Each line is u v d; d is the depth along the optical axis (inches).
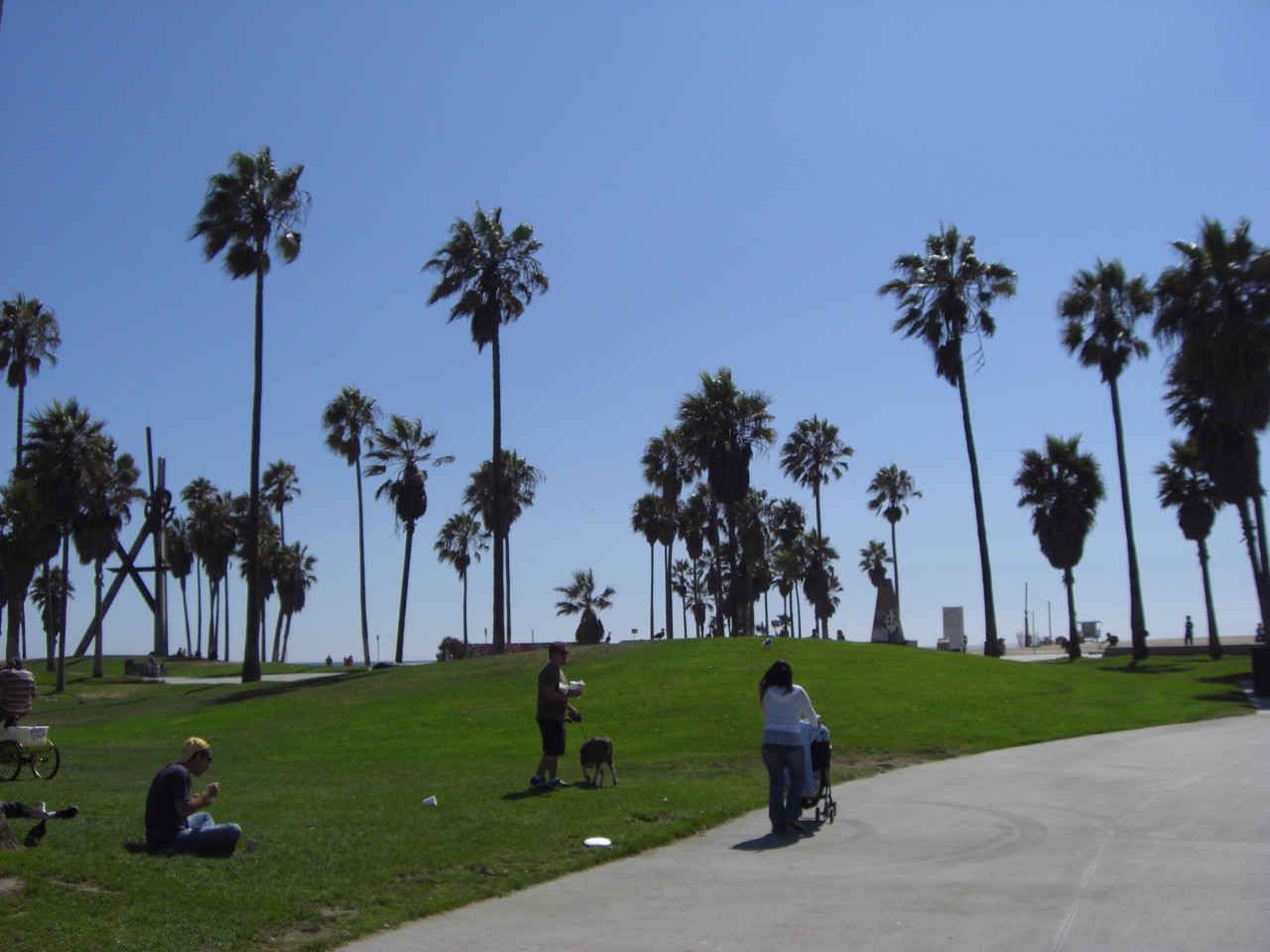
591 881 384.8
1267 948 279.9
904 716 905.5
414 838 426.9
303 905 339.6
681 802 524.7
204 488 3969.0
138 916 313.6
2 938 286.7
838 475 3144.7
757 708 958.4
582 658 1322.6
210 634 3932.1
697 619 4220.0
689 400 2096.5
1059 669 1330.0
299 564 3855.8
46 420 2086.6
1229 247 1494.8
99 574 2466.8
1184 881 354.0
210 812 490.9
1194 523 2094.0
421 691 1235.9
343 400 2600.9
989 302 1868.8
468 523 3449.8
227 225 1739.7
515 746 868.0
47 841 374.6
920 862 401.1
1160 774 609.3
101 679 2364.7
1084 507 2151.8
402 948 306.8
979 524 1820.9
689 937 309.1
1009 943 290.8
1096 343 1927.9
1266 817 465.4
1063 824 465.4
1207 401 1707.7
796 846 440.5
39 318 2317.9
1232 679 1483.8
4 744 640.4
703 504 3211.1
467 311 1771.7
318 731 1043.3
